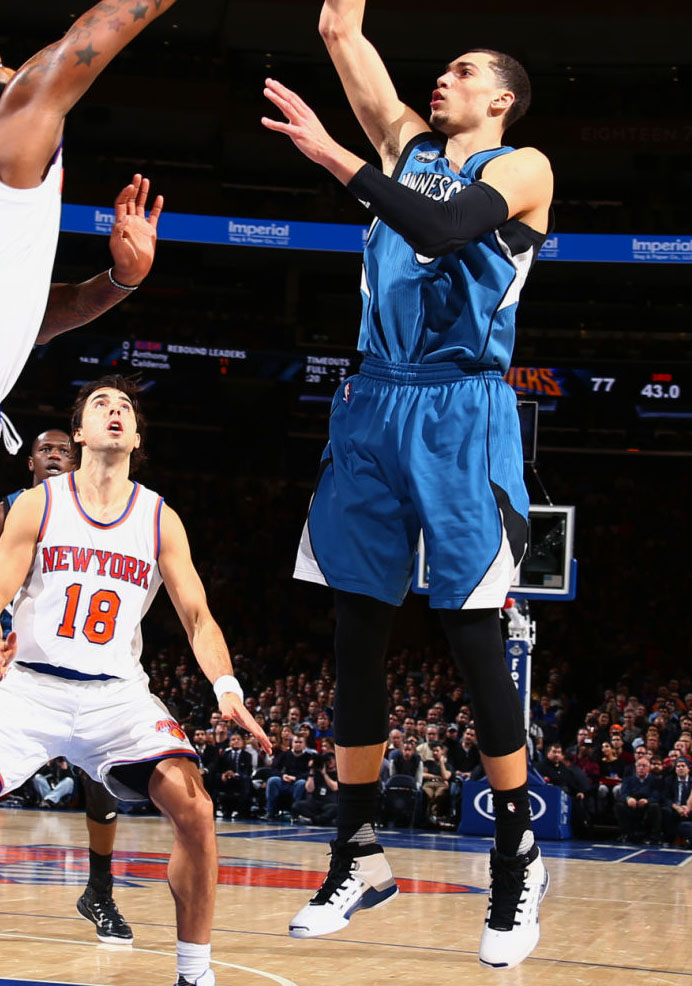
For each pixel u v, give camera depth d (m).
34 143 2.13
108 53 2.14
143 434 3.40
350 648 2.82
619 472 22.38
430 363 2.76
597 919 5.64
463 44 20.22
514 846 2.69
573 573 9.27
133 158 21.97
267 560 21.20
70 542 3.19
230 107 20.98
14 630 3.20
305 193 22.69
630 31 19.48
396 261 2.77
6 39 21.09
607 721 13.42
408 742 12.55
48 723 3.13
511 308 2.74
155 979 3.42
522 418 9.27
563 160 21.11
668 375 20.16
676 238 18.64
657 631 19.92
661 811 11.59
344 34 2.98
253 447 21.86
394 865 8.20
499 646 2.70
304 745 12.73
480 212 2.50
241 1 19.42
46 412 19.97
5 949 3.92
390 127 2.96
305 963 3.90
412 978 3.65
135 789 3.09
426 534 2.70
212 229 19.56
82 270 20.95
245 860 8.04
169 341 20.50
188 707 15.20
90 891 4.21
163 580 3.35
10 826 10.07
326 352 21.36
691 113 20.89
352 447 2.82
